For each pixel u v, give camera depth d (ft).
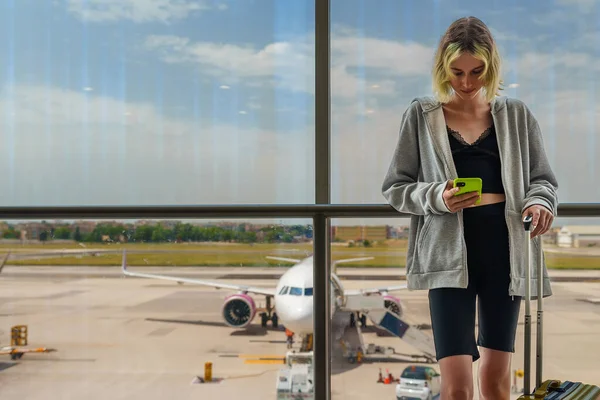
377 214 7.70
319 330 7.78
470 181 6.58
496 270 6.86
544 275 7.01
